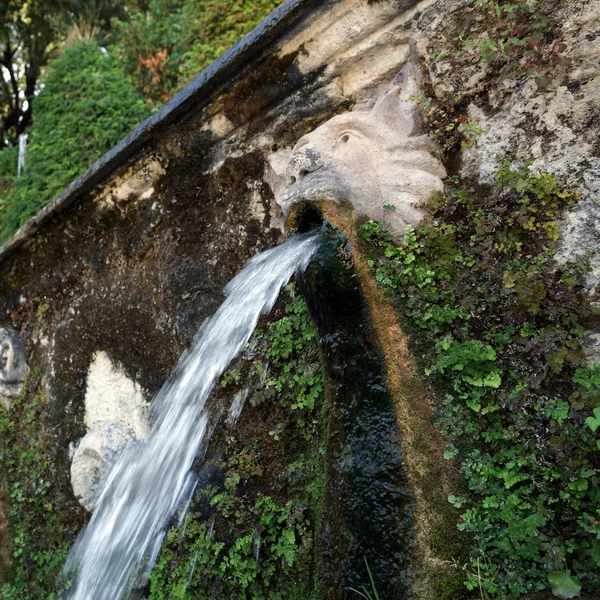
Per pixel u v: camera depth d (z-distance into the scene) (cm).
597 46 180
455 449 188
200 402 291
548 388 179
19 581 419
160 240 349
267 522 257
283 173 269
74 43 841
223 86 284
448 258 200
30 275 462
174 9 877
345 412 207
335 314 209
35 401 453
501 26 198
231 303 282
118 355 382
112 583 312
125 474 340
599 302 174
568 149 183
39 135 776
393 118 224
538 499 174
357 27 236
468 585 174
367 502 191
